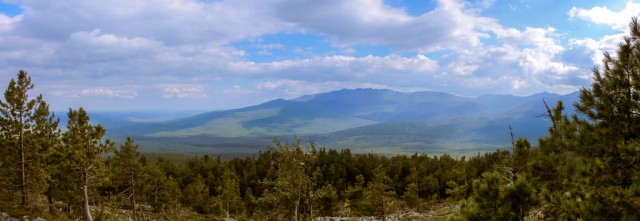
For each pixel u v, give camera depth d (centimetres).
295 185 4106
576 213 1151
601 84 1386
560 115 1541
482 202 1114
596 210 1106
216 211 8500
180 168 13362
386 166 12319
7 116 3966
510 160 1945
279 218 5012
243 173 11706
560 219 1168
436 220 6303
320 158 13088
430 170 12300
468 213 1111
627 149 1185
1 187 4041
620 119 1323
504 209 1068
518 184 1112
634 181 1173
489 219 1075
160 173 7031
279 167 4169
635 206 1062
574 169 1305
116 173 4916
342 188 10981
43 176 4072
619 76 1336
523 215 1085
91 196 4556
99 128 3456
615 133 1327
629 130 1311
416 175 10050
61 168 3381
